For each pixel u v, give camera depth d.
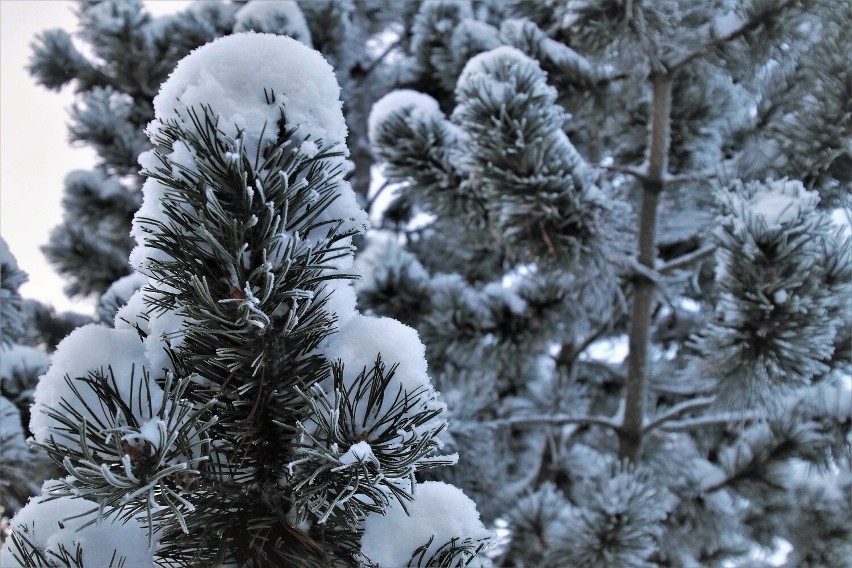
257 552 1.57
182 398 1.51
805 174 2.48
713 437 3.23
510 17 3.89
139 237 1.55
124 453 1.28
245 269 1.43
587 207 2.52
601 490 2.54
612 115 2.79
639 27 2.44
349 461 1.38
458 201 2.73
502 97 2.47
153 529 1.55
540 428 3.92
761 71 2.59
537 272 2.75
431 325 3.05
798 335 2.31
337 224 1.62
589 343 3.63
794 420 2.60
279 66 1.58
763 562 3.34
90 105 4.60
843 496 3.04
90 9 4.32
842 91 2.42
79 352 1.54
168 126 1.49
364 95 5.46
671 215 3.10
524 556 2.84
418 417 1.54
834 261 2.31
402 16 5.46
